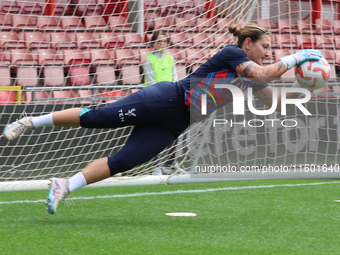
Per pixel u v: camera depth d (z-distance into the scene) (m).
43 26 28.36
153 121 9.29
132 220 9.94
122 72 23.95
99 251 7.52
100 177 9.27
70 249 7.61
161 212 10.84
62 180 9.18
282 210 10.96
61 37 27.28
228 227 9.29
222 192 13.43
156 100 9.12
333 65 23.55
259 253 7.52
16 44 26.06
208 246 7.89
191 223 9.65
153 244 7.97
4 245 7.82
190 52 20.47
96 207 11.40
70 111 9.36
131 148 9.27
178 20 22.39
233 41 17.02
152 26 29.30
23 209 11.11
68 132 16.77
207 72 9.45
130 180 14.23
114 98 18.16
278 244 8.05
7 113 16.39
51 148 16.69
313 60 9.53
